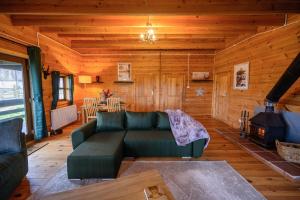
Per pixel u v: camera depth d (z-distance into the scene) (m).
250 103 4.19
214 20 3.57
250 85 4.19
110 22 3.54
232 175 2.35
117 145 2.52
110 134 3.05
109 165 2.19
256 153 2.95
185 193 1.96
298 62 2.48
